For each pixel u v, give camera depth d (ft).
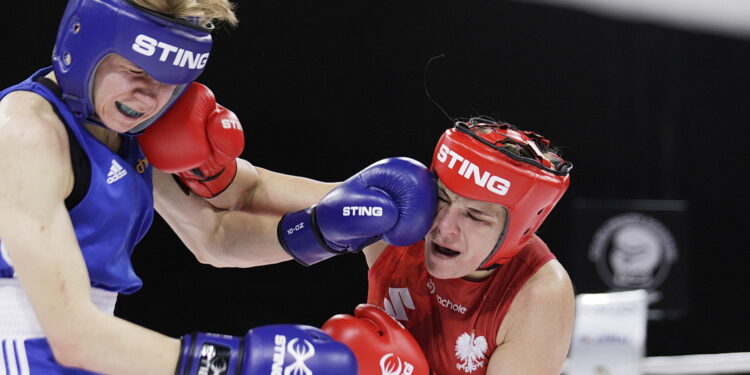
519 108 24.52
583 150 25.70
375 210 9.74
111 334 8.30
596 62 25.66
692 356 26.04
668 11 26.66
